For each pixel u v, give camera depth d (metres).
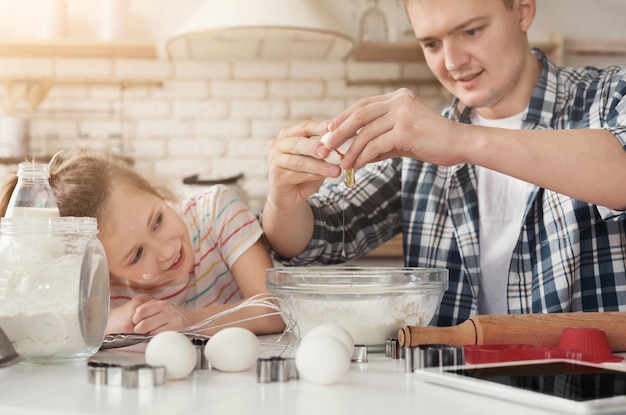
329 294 0.98
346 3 4.04
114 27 3.83
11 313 0.87
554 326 0.95
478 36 1.50
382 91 4.05
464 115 1.74
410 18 1.58
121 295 1.56
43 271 0.88
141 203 1.38
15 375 0.82
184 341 0.79
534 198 1.54
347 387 0.73
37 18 3.95
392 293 0.98
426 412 0.62
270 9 2.20
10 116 3.76
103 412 0.62
